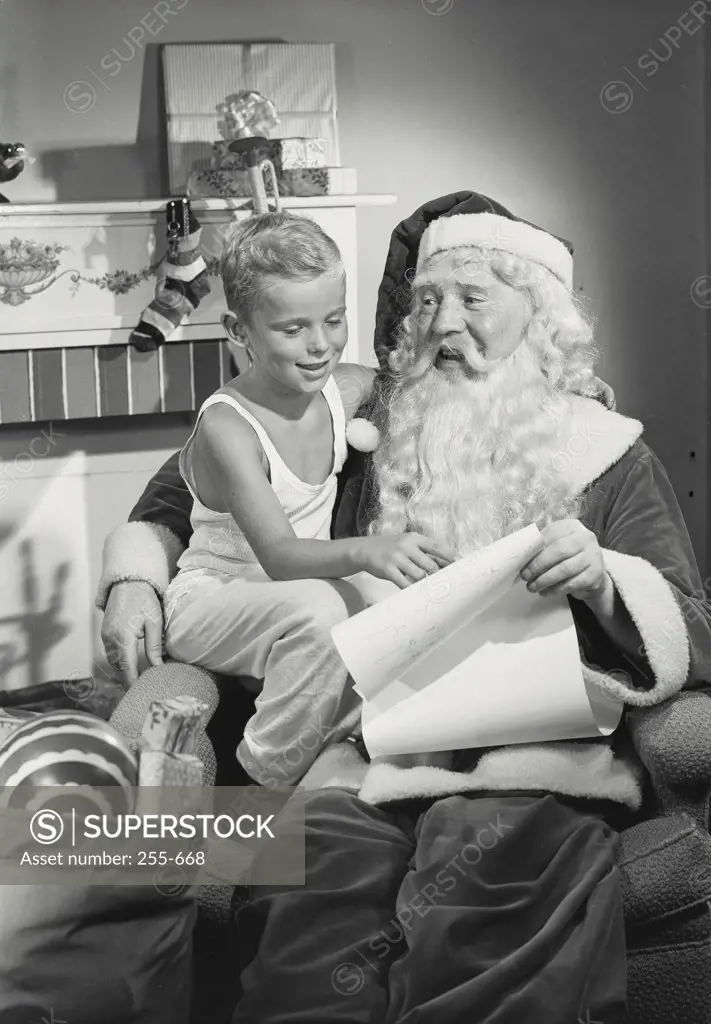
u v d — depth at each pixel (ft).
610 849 4.60
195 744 5.07
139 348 8.31
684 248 10.24
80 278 8.29
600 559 4.86
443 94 9.49
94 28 8.74
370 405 6.14
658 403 10.43
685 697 5.00
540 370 5.69
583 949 4.29
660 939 4.73
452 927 4.28
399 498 5.69
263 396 5.55
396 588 5.24
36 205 8.04
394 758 5.02
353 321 8.76
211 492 5.61
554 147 9.80
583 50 9.71
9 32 8.61
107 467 9.20
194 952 4.84
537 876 4.54
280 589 5.16
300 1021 4.31
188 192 8.56
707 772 4.83
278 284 5.08
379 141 9.45
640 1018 4.77
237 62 8.85
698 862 4.70
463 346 5.58
